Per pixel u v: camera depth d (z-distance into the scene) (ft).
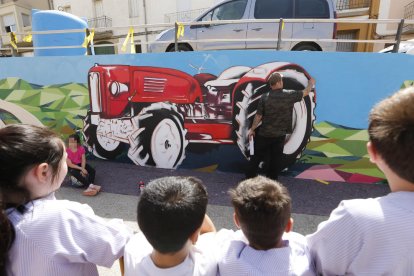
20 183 3.31
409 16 36.06
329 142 13.33
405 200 2.82
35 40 19.92
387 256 2.80
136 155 15.70
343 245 3.11
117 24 53.98
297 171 13.91
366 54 12.25
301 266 3.60
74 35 19.94
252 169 13.10
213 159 14.61
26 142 3.29
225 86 13.76
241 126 13.91
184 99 14.39
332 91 12.87
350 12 37.86
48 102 16.48
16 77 16.53
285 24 18.35
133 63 14.78
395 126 2.69
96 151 16.40
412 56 11.94
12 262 3.21
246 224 3.69
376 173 13.11
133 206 11.36
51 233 3.27
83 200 11.91
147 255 3.58
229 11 19.27
